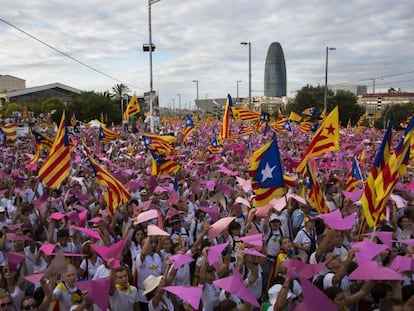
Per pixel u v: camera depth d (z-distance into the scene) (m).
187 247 8.27
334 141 10.70
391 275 4.88
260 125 32.25
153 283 5.94
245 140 28.28
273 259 8.05
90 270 7.11
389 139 7.10
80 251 8.08
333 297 5.15
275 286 5.73
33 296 6.00
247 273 6.53
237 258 6.27
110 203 9.20
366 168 16.66
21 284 6.32
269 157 7.22
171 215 8.68
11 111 61.03
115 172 14.00
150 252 6.77
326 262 5.93
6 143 25.25
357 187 11.34
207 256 6.01
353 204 9.50
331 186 11.81
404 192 11.48
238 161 19.28
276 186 7.28
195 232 8.83
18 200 10.52
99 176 9.33
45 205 9.59
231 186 13.27
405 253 6.72
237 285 5.08
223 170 13.70
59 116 63.31
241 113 29.09
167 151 19.27
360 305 5.92
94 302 5.25
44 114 58.44
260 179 7.33
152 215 7.49
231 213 9.35
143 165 18.03
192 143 30.48
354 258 5.78
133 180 12.99
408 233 7.96
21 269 6.89
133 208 9.38
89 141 29.00
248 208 10.17
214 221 8.79
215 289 6.10
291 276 5.09
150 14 30.98
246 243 6.43
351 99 62.28
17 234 7.43
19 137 30.06
